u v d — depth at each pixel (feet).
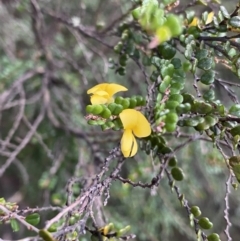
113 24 1.28
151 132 0.97
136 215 2.00
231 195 2.02
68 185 1.09
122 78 2.00
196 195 1.94
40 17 1.65
